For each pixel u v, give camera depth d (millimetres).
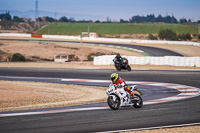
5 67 128875
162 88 71125
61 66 126062
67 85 79875
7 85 80812
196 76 89375
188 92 64562
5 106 50406
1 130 32625
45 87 76938
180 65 117375
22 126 34438
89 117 39375
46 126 34406
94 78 90375
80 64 136875
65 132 31906
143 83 79125
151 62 122688
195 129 33562
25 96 61625
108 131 32438
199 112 42938
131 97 45719
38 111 44375
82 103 52969
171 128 34000
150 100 54969
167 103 50969
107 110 44500
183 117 39562
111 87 44344
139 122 36656
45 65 133000
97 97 61031
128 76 92000
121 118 38750
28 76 99875
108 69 110000
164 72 99062
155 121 37250
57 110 45125
